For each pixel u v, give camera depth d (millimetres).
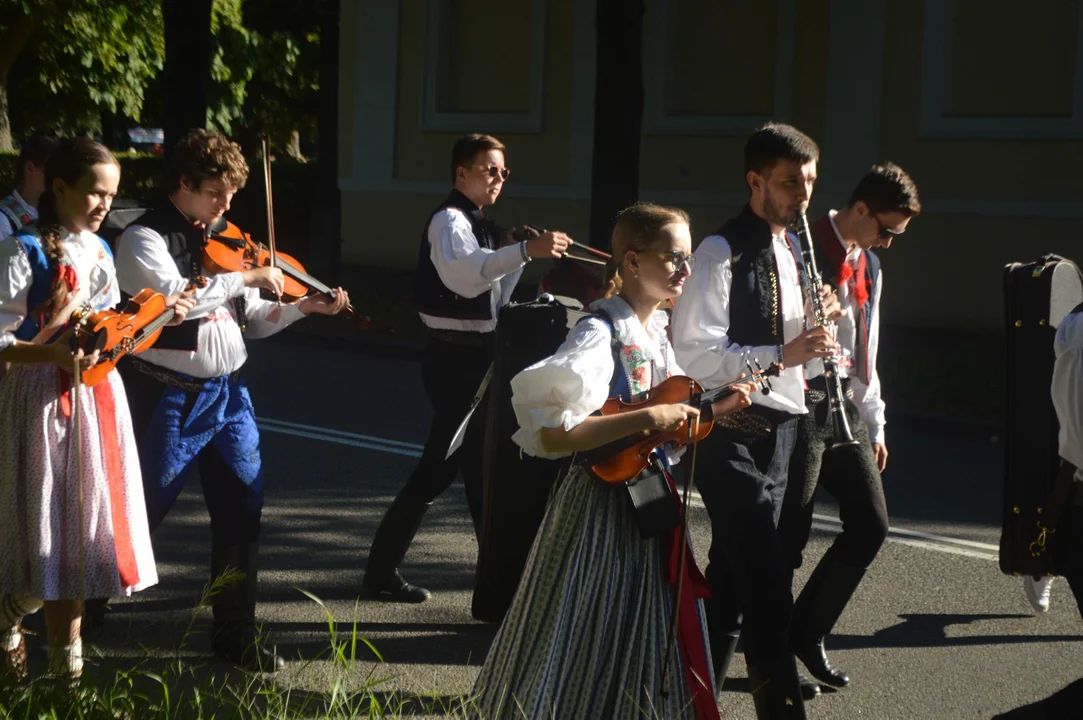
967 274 15031
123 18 26188
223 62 28234
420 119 19109
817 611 4801
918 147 15211
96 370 4164
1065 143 14344
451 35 18891
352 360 12969
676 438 3496
